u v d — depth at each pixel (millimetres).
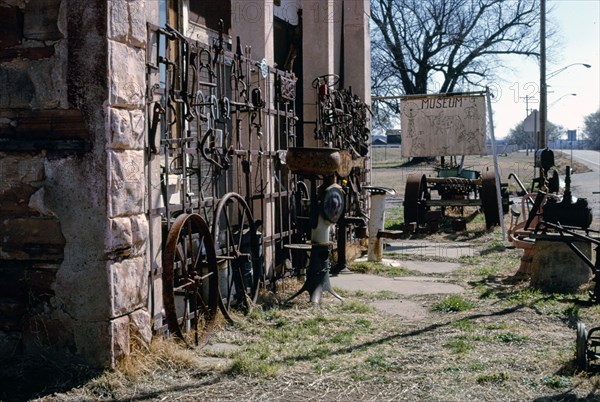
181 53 6879
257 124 8695
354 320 7973
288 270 9875
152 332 6395
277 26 13570
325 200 8914
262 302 8602
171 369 5938
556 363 6168
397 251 14133
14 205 5770
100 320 5664
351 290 9914
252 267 8578
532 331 7395
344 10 14672
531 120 28422
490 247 14570
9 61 5789
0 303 5832
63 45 5672
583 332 5961
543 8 25844
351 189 12992
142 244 6055
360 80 14688
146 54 6277
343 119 12117
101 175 5621
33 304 5789
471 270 11742
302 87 13305
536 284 9680
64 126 5691
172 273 6176
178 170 7523
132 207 5922
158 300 6543
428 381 5730
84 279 5668
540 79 25875
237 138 8344
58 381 5520
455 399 5328
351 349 6723
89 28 5621
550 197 11453
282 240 9641
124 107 5828
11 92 5781
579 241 9336
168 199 6762
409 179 17281
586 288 9359
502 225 16062
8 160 5758
